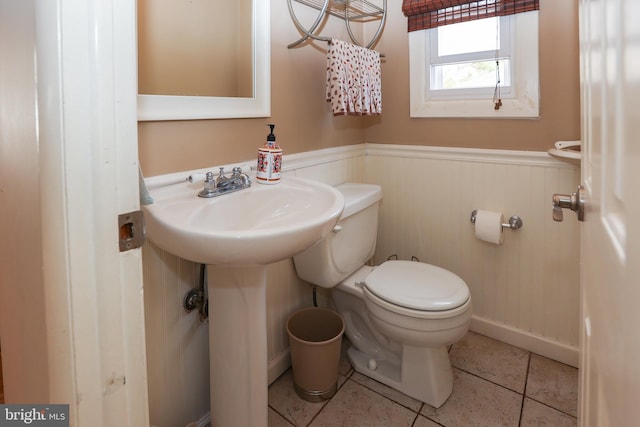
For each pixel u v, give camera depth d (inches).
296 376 61.7
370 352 69.1
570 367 67.3
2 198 25.1
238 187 45.6
